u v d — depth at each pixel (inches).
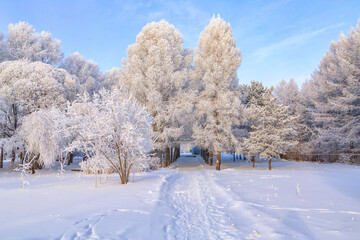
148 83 853.8
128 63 894.4
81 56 1294.3
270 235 153.9
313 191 322.0
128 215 191.6
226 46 849.5
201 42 930.7
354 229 161.8
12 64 771.4
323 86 1118.4
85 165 587.8
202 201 283.3
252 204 243.9
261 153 768.3
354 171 648.4
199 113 866.1
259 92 1150.3
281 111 796.0
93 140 394.3
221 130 861.8
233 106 804.6
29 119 593.3
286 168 822.5
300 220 185.6
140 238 145.6
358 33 953.5
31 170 669.9
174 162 1360.7
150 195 288.0
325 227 167.0
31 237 133.0
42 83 770.2
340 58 1000.9
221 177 529.0
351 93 956.0
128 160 429.1
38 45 1074.7
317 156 1184.2
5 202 237.3
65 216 182.5
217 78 836.0
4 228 150.0
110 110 379.2
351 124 973.2
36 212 195.2
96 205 225.9
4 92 723.4
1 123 753.0
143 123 442.0
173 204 268.5
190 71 945.5
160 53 892.6
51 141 569.0
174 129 832.3
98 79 1338.6
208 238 158.9
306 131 1326.3
